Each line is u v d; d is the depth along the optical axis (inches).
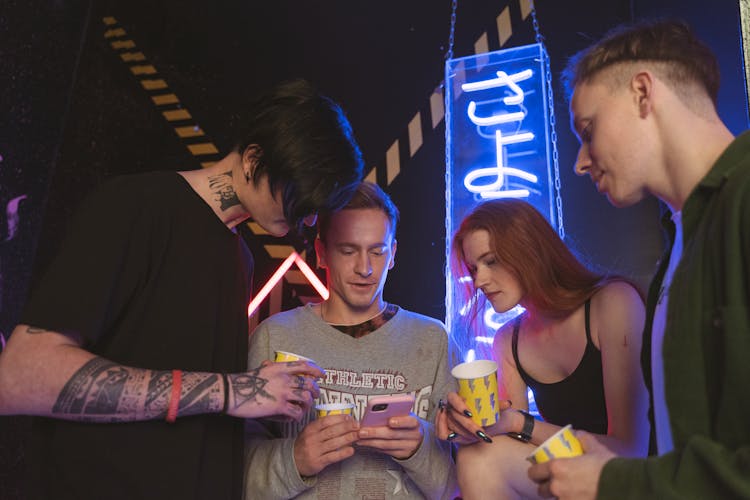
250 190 61.0
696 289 40.0
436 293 124.3
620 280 71.3
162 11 144.6
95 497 52.9
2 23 99.0
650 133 46.8
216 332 61.4
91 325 51.9
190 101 140.2
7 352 50.4
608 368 67.4
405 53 136.9
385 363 77.1
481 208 77.2
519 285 74.7
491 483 66.9
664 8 104.1
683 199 45.6
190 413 53.4
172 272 58.9
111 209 56.8
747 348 35.5
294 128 58.2
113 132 136.3
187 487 54.6
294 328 79.2
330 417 65.5
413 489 73.0
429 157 130.8
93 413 50.6
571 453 44.9
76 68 116.4
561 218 118.9
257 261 132.6
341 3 142.3
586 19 126.2
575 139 121.6
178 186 61.2
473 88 127.0
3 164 101.3
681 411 39.4
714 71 47.2
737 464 33.6
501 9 133.0
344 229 76.1
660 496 35.8
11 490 103.9
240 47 142.5
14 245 104.1
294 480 65.7
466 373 63.4
